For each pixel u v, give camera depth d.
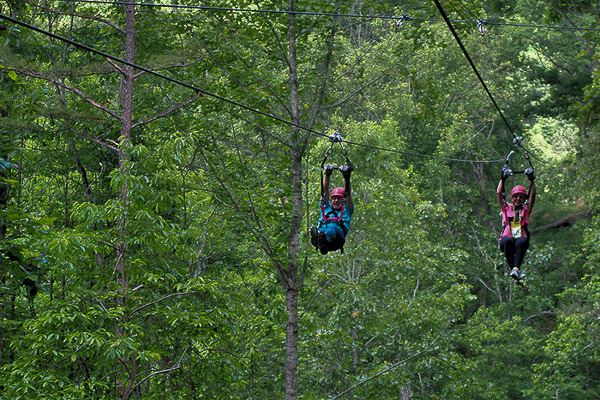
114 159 17.56
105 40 15.80
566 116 41.94
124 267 12.64
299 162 15.70
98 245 12.02
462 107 40.62
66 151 16.34
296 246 15.42
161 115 14.29
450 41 38.78
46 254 11.12
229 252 17.08
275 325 18.11
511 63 42.03
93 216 11.79
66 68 13.00
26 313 14.97
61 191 17.83
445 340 22.00
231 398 13.63
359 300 19.83
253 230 15.14
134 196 11.95
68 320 10.99
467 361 23.33
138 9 14.75
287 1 15.68
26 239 10.64
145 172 13.05
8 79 13.67
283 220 15.71
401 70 17.16
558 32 38.47
